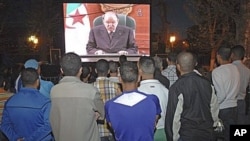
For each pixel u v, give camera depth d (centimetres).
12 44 2869
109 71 505
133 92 335
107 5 1811
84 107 348
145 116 326
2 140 426
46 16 2552
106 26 1816
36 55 2838
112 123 327
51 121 357
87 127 349
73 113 348
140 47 1856
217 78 484
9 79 935
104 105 363
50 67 855
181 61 375
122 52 1834
